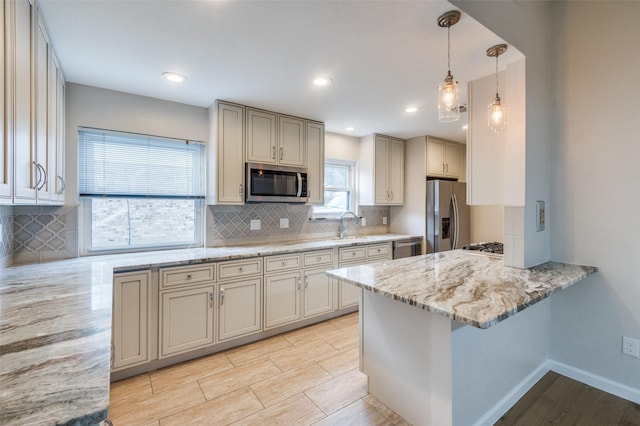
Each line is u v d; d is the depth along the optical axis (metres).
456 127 3.88
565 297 2.21
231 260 2.65
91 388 0.67
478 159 2.24
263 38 1.85
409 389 1.74
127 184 2.76
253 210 3.42
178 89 2.63
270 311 2.89
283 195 3.25
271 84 2.54
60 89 2.17
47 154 1.75
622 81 1.94
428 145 4.32
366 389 2.09
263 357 2.56
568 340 2.21
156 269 2.32
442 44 1.90
